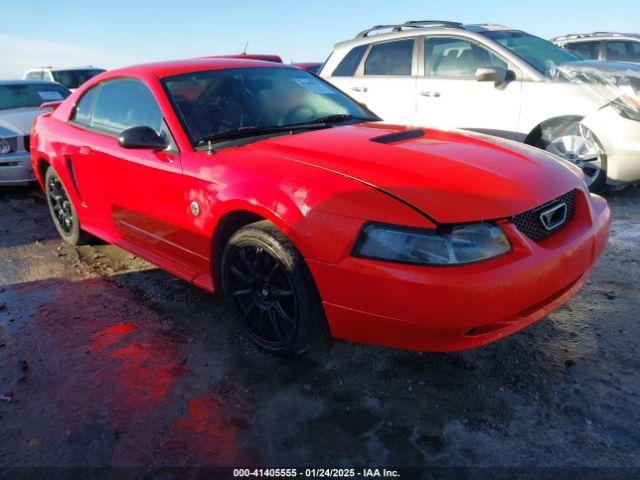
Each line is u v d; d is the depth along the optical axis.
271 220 2.31
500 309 2.01
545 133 5.11
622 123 4.64
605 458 1.91
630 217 4.50
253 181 2.42
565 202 2.42
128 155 3.17
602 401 2.20
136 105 3.31
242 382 2.44
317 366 2.54
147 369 2.57
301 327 2.38
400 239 2.01
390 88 5.99
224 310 3.14
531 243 2.13
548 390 2.29
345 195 2.16
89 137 3.63
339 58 6.61
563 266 2.22
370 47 6.28
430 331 2.03
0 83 7.36
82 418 2.24
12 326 3.05
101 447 2.07
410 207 2.05
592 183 4.95
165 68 3.36
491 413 2.16
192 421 2.20
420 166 2.31
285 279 2.44
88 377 2.52
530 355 2.54
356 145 2.60
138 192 3.16
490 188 2.18
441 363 2.51
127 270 3.81
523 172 2.36
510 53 5.17
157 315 3.11
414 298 1.98
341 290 2.15
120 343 2.81
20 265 4.02
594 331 2.72
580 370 2.41
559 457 1.92
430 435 2.06
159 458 2.00
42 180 4.50
